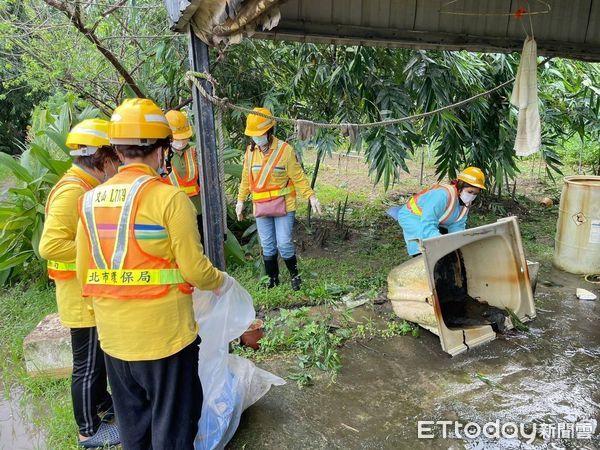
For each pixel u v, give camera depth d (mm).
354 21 3676
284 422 2742
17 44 5598
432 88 5145
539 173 8883
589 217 4723
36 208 4504
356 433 2660
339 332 3680
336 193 8047
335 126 3240
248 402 2656
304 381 3102
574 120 6754
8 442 2695
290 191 4191
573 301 4277
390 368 3285
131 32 5914
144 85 5715
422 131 5836
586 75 6480
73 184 2254
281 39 3596
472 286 4031
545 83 6484
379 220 6664
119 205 1839
